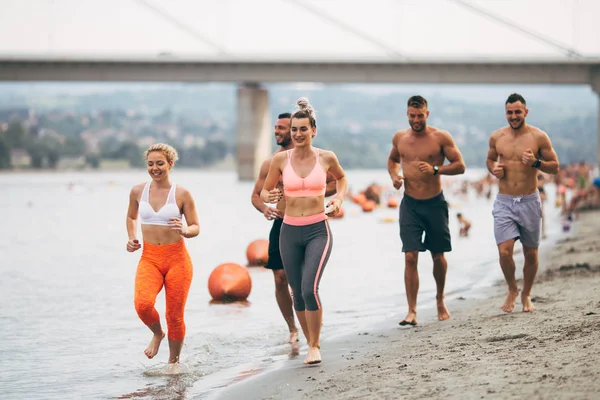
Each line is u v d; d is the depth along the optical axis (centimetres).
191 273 1280
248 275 2070
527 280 1554
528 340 1224
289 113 1431
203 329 1655
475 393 945
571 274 2116
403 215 1562
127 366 1354
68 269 2792
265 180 1378
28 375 1304
